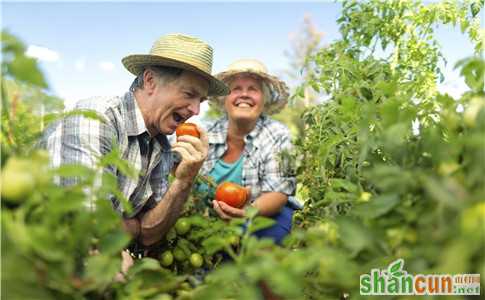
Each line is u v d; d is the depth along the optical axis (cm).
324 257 89
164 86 237
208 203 281
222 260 243
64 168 95
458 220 77
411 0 307
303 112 308
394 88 126
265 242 100
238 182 326
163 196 234
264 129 334
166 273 111
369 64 286
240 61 328
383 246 92
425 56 299
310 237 104
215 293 94
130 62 246
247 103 326
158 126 244
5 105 99
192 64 234
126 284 103
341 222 95
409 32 305
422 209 90
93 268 89
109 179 106
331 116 247
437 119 145
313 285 107
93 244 106
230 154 337
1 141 106
